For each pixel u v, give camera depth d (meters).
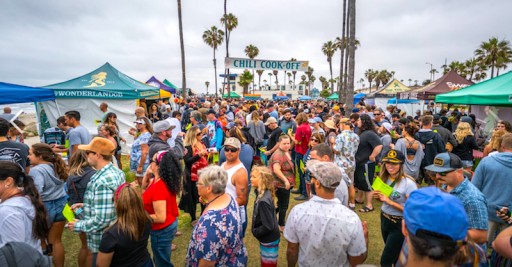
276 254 2.98
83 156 3.01
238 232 2.40
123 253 2.21
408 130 5.09
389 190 2.97
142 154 5.06
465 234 1.24
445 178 2.54
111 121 6.68
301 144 6.36
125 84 10.54
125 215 2.21
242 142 4.73
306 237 2.19
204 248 2.19
